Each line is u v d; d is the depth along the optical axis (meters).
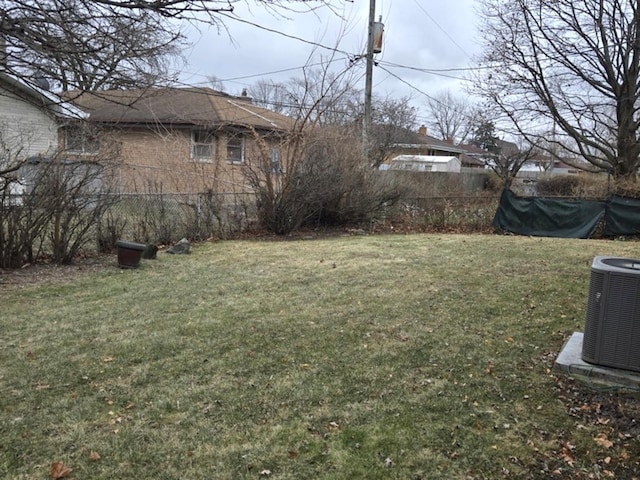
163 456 2.87
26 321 5.25
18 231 7.73
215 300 6.12
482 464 2.84
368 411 3.39
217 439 3.04
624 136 18.55
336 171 13.26
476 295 6.37
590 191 17.22
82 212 8.41
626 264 3.94
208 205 11.50
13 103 12.66
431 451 2.95
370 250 10.17
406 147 30.12
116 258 8.85
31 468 2.74
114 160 9.33
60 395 3.58
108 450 2.92
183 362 4.20
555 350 4.51
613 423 3.28
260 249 10.27
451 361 4.26
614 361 3.78
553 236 14.21
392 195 14.77
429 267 8.23
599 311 3.81
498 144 36.97
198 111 17.70
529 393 3.68
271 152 13.72
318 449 2.95
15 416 3.27
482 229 14.95
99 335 4.84
